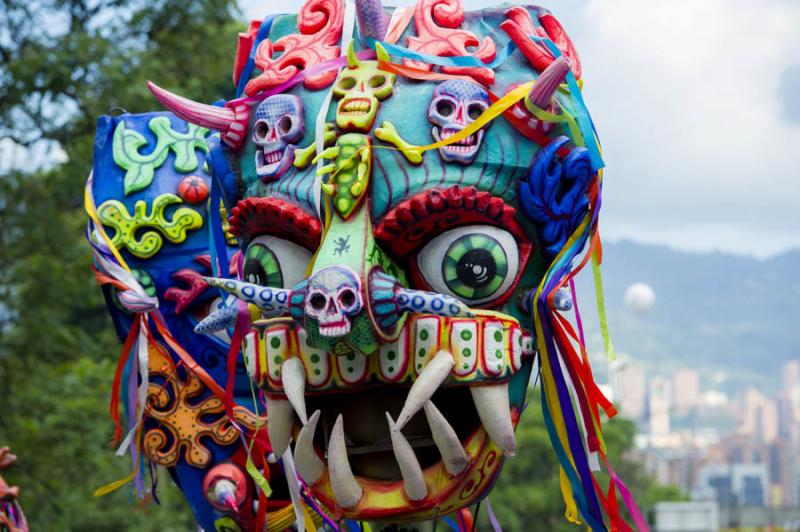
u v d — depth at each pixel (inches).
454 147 122.5
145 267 166.9
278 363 121.7
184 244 166.7
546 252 127.2
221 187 136.1
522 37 129.9
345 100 124.6
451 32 130.4
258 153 129.8
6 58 407.5
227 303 141.1
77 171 396.5
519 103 125.0
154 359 166.2
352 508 121.0
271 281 127.2
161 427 165.9
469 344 118.4
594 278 132.8
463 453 118.7
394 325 117.0
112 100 391.5
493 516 140.9
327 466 123.0
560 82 124.0
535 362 131.5
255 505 165.6
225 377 165.5
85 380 414.3
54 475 395.2
